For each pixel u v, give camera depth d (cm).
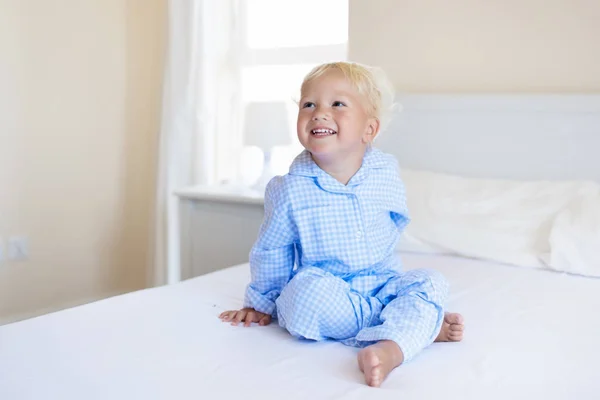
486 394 96
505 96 229
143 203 321
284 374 103
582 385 101
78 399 92
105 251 308
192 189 259
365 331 116
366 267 132
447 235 204
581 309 146
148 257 312
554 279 176
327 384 99
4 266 271
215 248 252
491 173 234
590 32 220
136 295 153
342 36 270
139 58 312
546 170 224
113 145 306
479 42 239
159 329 126
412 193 221
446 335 123
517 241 196
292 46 279
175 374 102
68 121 288
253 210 242
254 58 288
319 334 122
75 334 122
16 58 268
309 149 130
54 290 289
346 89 129
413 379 103
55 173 286
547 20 226
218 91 292
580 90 223
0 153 266
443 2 244
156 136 305
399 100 247
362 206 132
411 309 118
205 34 287
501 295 158
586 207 192
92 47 295
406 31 252
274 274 135
